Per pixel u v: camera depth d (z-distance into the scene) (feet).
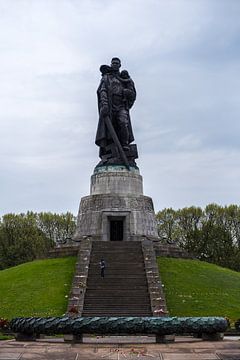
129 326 79.41
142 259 153.99
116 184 201.57
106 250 160.56
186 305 137.18
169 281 155.74
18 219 319.68
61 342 80.94
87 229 196.85
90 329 80.28
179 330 79.92
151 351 68.44
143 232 196.24
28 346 73.72
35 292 146.82
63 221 344.49
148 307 127.03
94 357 64.85
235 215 315.37
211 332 81.76
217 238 307.58
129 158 209.56
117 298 131.03
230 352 67.92
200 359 63.77
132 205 197.47
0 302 142.61
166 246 185.88
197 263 184.44
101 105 208.85
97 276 143.23
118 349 70.54
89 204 200.13
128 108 213.25
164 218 326.85
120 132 209.36
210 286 156.25
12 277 167.02
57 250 186.60
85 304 128.36
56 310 130.82
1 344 76.43
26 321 83.92
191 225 319.27
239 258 299.17
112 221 201.05
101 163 208.23
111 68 214.90
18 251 303.68
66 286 148.25
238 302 144.87
